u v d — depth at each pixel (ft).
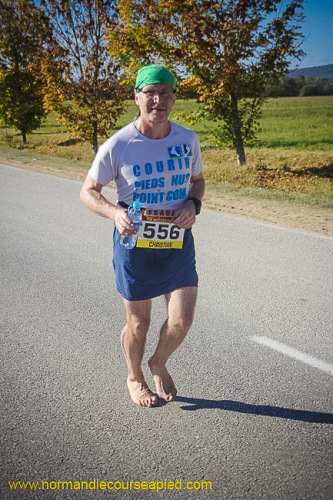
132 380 10.18
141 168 8.71
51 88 57.82
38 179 39.37
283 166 47.03
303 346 12.53
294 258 19.58
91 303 15.37
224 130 46.78
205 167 48.32
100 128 59.98
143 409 10.00
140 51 41.96
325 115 131.34
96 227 24.49
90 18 53.88
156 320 14.20
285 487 7.82
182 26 38.88
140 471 8.21
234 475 8.10
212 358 12.01
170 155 8.78
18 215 27.04
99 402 10.25
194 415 9.78
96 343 12.80
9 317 14.39
